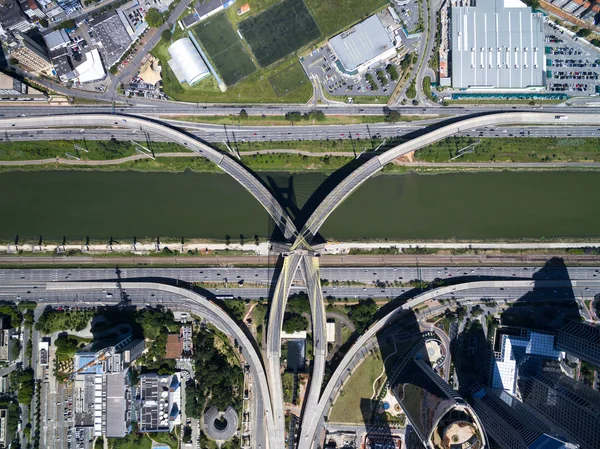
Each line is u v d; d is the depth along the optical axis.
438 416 150.38
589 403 168.75
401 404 196.12
